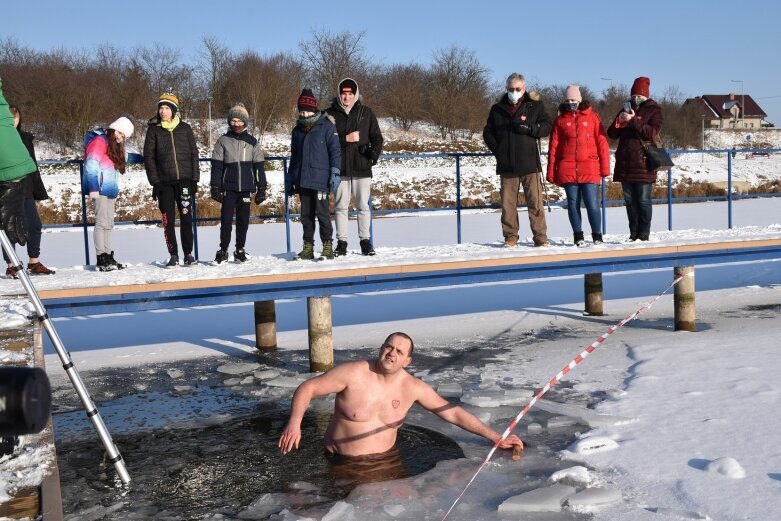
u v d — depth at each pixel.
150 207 29.12
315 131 8.72
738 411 5.86
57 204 29.92
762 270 14.10
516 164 9.70
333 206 9.23
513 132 9.68
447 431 5.84
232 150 8.78
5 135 5.91
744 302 11.10
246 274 7.68
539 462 5.14
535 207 9.84
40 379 2.40
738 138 71.88
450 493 4.65
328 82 52.06
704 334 8.92
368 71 54.72
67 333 10.36
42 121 41.81
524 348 8.70
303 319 11.04
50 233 24.31
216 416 6.52
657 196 35.34
